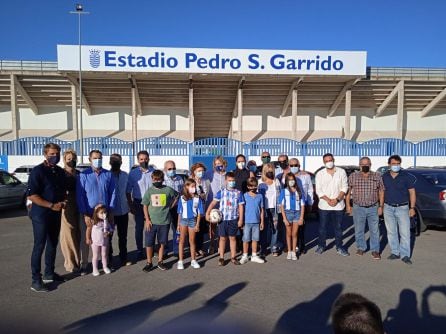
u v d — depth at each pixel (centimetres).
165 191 579
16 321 391
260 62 2338
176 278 536
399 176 638
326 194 679
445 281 520
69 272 561
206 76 2408
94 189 548
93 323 386
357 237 675
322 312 415
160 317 400
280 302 443
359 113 3172
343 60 2369
